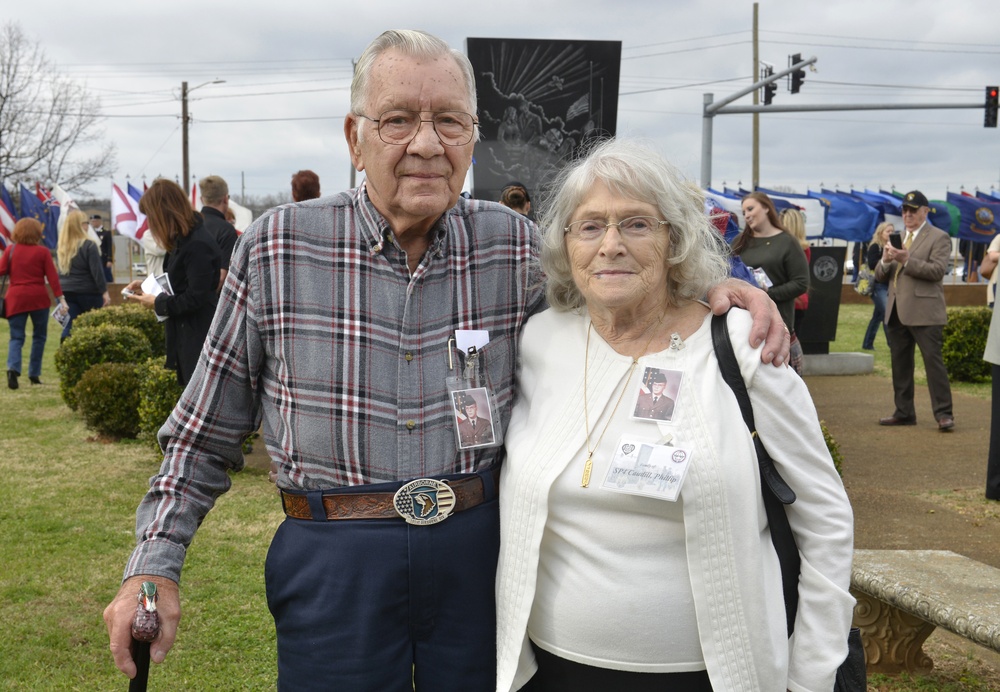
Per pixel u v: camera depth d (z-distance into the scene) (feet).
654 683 5.96
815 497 6.10
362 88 6.04
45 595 13.17
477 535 6.24
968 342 34.83
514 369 6.73
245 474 19.81
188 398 6.40
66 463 20.90
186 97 119.75
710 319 6.33
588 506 6.05
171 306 17.58
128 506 17.53
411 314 6.21
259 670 11.06
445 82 5.96
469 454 6.27
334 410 6.07
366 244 6.19
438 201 6.00
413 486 6.02
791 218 27.07
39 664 11.09
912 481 19.98
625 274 6.07
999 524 16.75
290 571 6.15
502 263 6.64
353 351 6.09
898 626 10.83
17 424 25.43
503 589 6.20
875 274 26.86
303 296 6.13
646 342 6.36
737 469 5.85
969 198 88.94
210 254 17.79
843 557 6.10
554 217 6.42
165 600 5.97
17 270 31.83
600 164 6.16
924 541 15.83
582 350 6.46
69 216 36.06
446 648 6.20
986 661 11.35
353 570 5.99
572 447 6.12
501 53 24.40
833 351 45.01
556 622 6.13
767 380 5.99
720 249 7.00
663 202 6.10
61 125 131.13
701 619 5.82
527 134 24.75
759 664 5.87
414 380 6.17
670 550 5.94
